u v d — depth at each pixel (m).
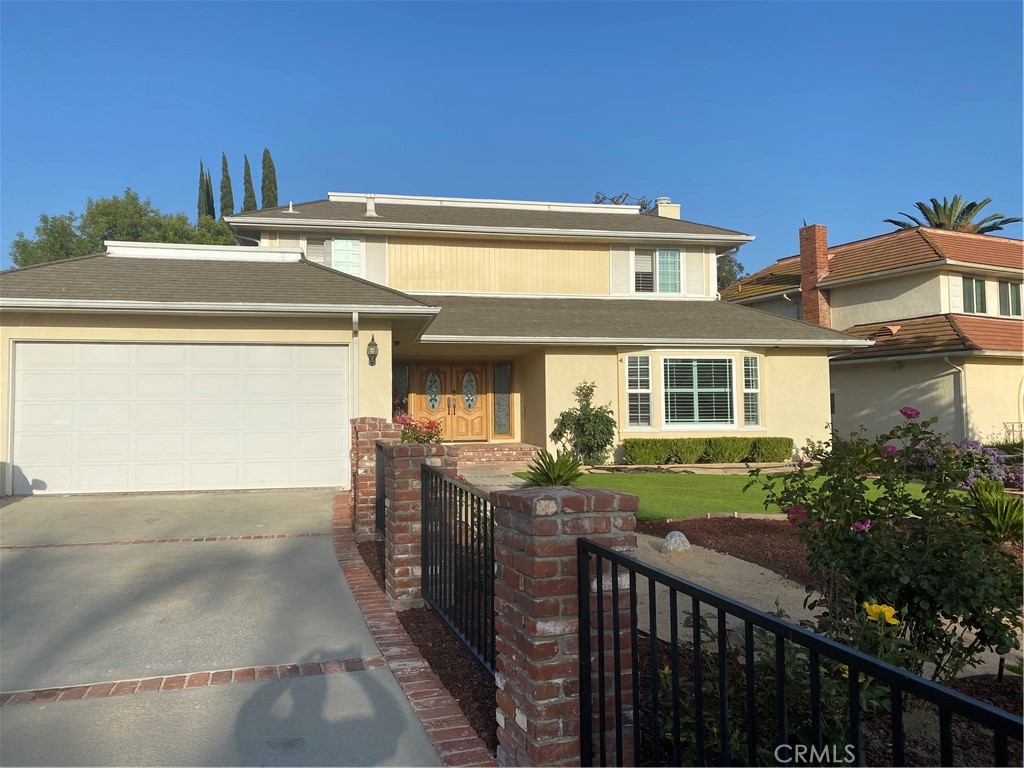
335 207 19.91
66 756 3.31
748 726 1.88
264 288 12.22
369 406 12.09
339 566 6.79
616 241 20.14
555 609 2.79
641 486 13.42
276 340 11.90
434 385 19.61
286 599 5.78
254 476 11.80
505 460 17.03
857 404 21.39
